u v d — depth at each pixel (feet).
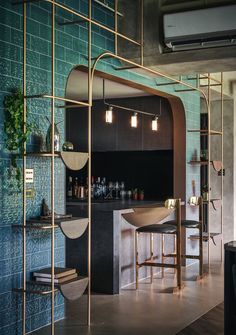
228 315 13.16
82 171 29.37
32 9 14.14
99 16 17.28
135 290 19.20
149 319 15.51
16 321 13.65
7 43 13.32
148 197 27.55
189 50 17.42
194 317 15.74
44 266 14.64
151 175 27.48
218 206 30.48
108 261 18.71
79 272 19.35
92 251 19.02
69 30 15.70
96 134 27.63
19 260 13.71
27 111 13.96
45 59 14.64
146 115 26.04
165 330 14.46
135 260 20.53
